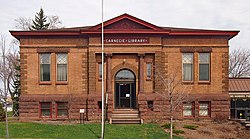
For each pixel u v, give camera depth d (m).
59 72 30.73
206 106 30.44
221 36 30.41
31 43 30.47
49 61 30.66
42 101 30.09
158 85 29.58
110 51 29.80
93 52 29.77
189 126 25.69
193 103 30.17
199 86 30.27
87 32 29.61
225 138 22.62
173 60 30.31
